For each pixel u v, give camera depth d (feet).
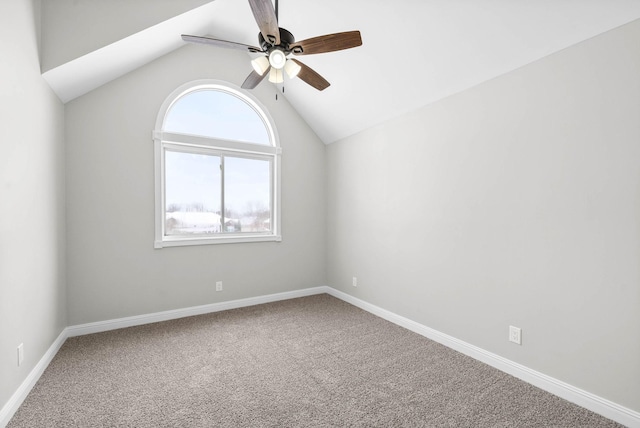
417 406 5.95
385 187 10.73
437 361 7.72
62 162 8.71
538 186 6.53
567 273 6.10
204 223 11.60
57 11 7.05
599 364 5.68
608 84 5.46
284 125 12.89
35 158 6.75
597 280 5.69
